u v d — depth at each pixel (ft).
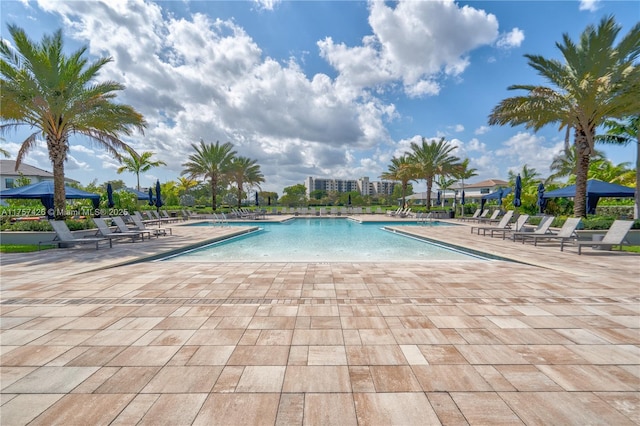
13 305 13.60
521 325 11.28
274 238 47.67
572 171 89.97
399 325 11.32
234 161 123.24
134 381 7.75
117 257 25.80
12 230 35.06
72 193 50.49
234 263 23.48
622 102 37.01
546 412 6.54
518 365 8.48
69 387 7.48
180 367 8.41
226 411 6.60
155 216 70.49
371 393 7.24
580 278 18.29
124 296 14.90
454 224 68.80
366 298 14.57
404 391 7.32
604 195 46.98
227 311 12.84
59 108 37.40
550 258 24.99
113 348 9.53
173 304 13.75
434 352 9.24
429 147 100.37
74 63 39.47
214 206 107.14
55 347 9.61
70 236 31.19
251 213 100.22
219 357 8.97
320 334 10.54
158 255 28.07
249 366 8.46
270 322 11.64
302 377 7.91
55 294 15.24
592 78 36.60
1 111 36.19
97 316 12.28
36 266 22.09
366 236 50.29
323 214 117.91
